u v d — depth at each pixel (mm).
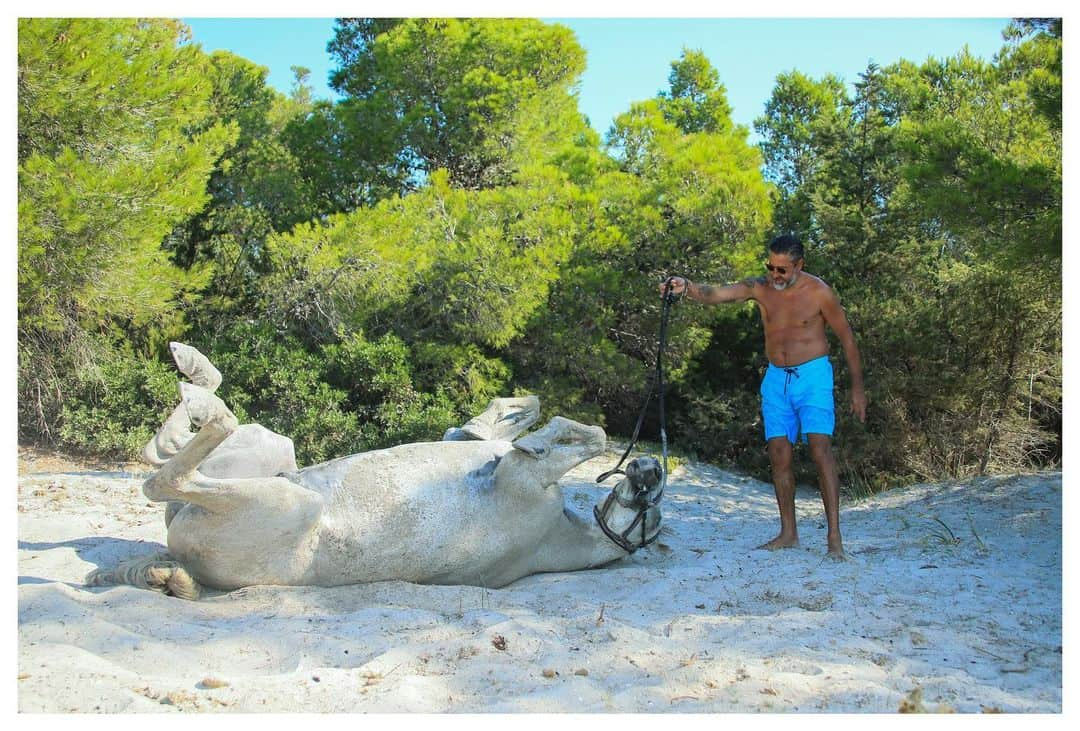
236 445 4680
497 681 3416
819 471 5625
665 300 5656
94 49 9898
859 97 16203
